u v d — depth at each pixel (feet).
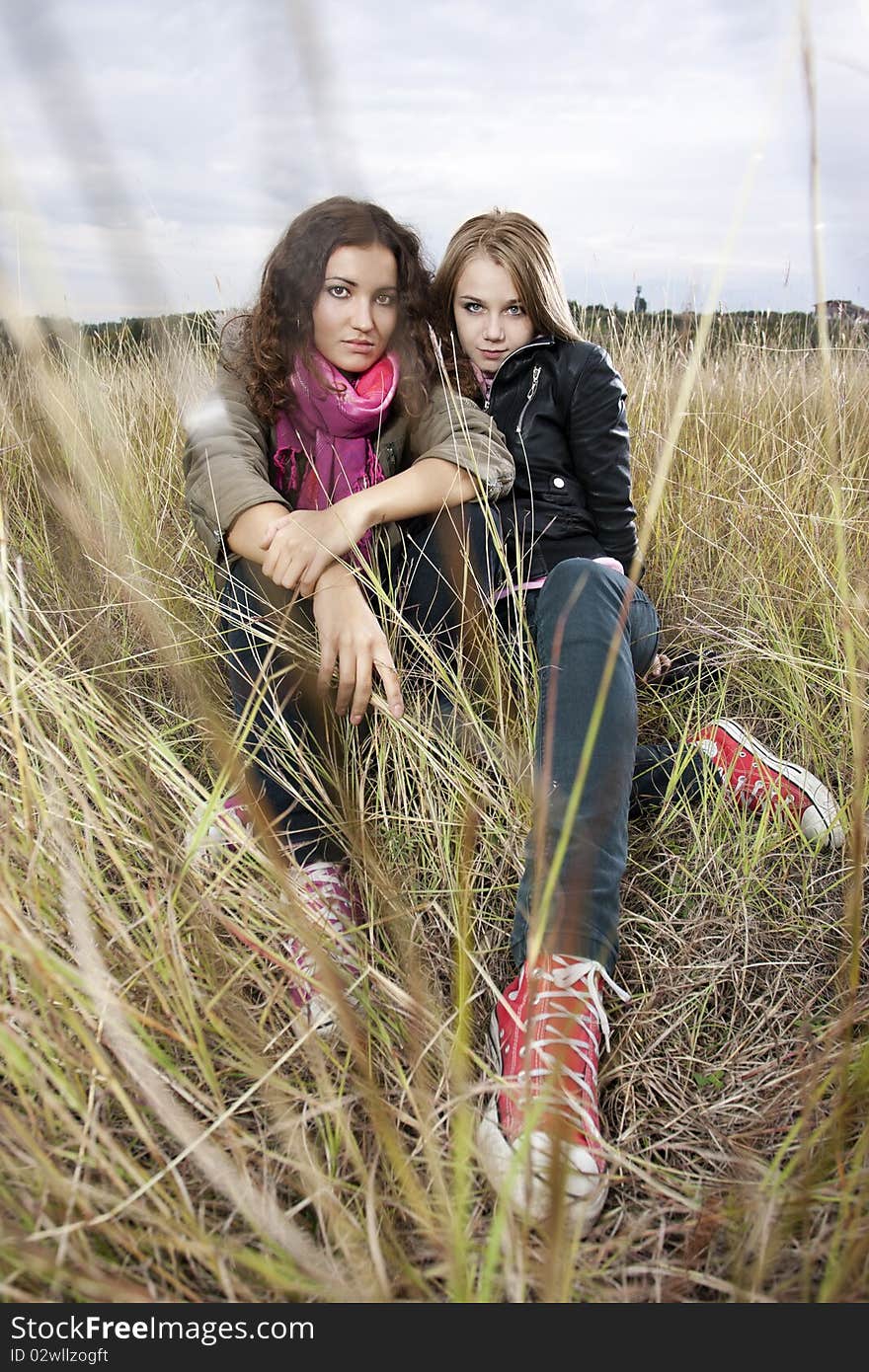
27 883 3.48
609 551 6.40
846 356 8.40
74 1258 2.67
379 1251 2.79
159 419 7.00
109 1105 3.31
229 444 5.16
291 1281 2.71
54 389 3.09
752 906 4.73
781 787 5.19
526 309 6.11
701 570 7.36
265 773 4.66
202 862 3.91
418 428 5.64
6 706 4.00
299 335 5.06
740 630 6.18
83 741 4.04
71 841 3.88
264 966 3.91
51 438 3.80
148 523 6.04
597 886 3.95
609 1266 3.04
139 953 3.43
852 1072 3.35
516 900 4.12
